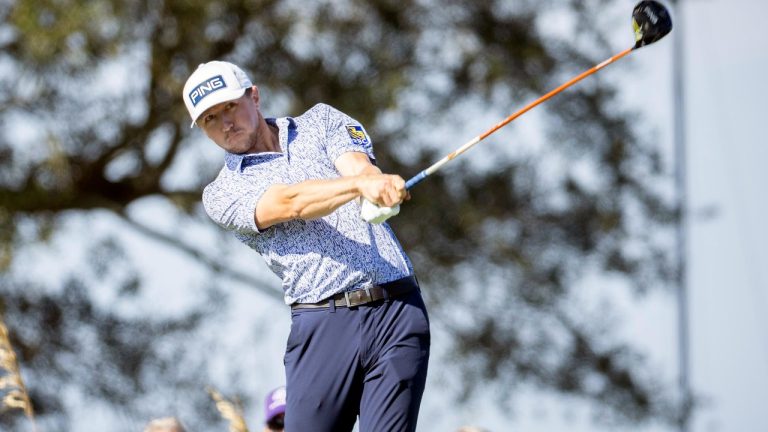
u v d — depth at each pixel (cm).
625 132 5528
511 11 5238
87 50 4353
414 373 1477
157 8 4512
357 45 4869
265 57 4784
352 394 1496
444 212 5147
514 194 5353
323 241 1488
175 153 4912
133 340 4972
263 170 1520
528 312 5500
